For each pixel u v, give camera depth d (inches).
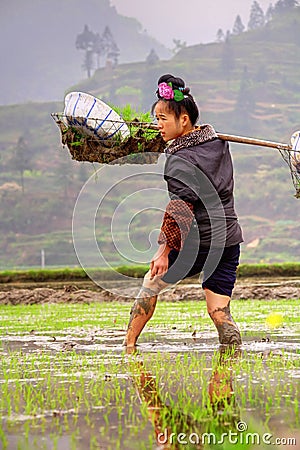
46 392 186.5
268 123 6889.8
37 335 342.3
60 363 240.5
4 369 227.1
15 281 957.2
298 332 341.4
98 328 378.0
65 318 460.4
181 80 270.1
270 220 5457.7
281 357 247.6
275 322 397.4
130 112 288.8
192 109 268.7
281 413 159.8
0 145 6924.2
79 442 138.2
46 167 6599.4
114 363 238.2
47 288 818.8
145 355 259.0
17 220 5816.9
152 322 406.0
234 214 275.7
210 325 382.9
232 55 7736.2
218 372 215.0
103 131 275.7
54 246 5521.7
